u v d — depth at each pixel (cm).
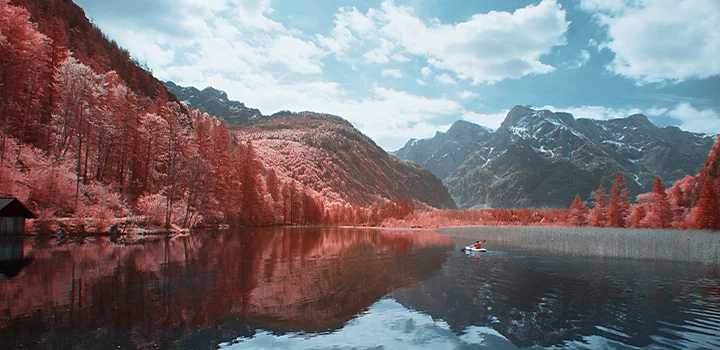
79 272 2166
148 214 5881
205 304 1564
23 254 2861
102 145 6475
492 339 1246
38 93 6169
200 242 4584
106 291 1717
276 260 3053
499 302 1758
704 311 1605
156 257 2952
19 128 5625
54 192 4541
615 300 1812
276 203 12769
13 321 1261
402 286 2106
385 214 16212
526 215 15600
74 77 5462
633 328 1377
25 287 1741
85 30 12050
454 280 2320
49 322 1259
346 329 1317
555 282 2270
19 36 5712
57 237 4228
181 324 1295
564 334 1299
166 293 1731
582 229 6844
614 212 10744
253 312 1480
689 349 1163
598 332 1327
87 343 1080
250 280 2117
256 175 10831
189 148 7481
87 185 5412
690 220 9138
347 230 10812
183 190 7162
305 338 1212
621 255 3728
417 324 1391
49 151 5728
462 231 8325
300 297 1750
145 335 1170
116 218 5250
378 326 1359
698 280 2375
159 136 7106
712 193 8131
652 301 1791
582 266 2995
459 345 1179
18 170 4266
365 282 2191
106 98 6694
